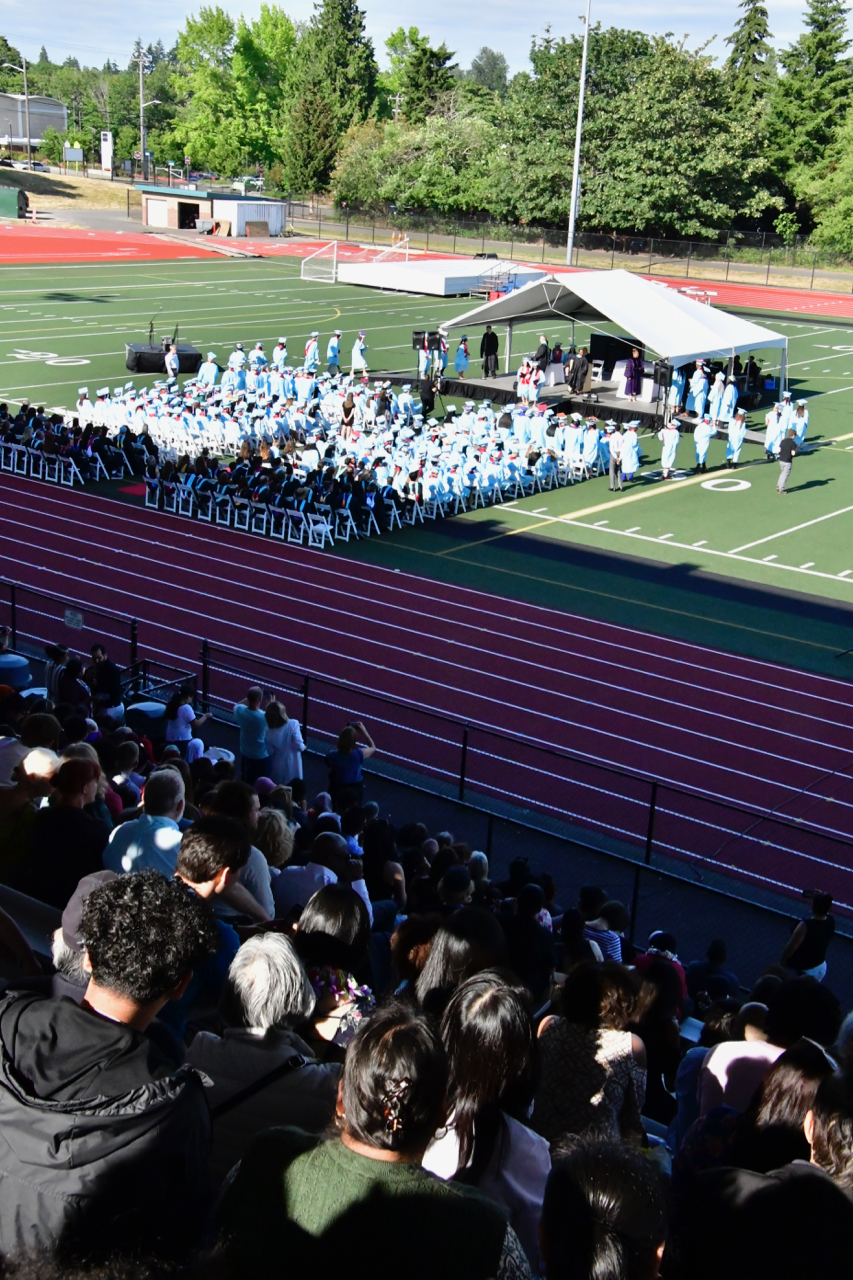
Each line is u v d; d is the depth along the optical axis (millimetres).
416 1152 2826
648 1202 2805
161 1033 3191
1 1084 2795
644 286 40438
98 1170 2715
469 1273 2709
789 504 33125
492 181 94250
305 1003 4332
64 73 189375
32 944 5344
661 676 21875
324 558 28016
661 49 85688
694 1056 6117
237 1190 2875
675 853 16016
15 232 86438
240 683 21078
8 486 32875
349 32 122375
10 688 12188
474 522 31141
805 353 58281
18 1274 2537
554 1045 4660
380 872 10141
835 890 15352
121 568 26766
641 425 40625
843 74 93000
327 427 38156
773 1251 3152
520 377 41625
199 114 124062
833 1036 5328
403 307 67312
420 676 21562
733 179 89000
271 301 66250
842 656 23016
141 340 52062
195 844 5301
